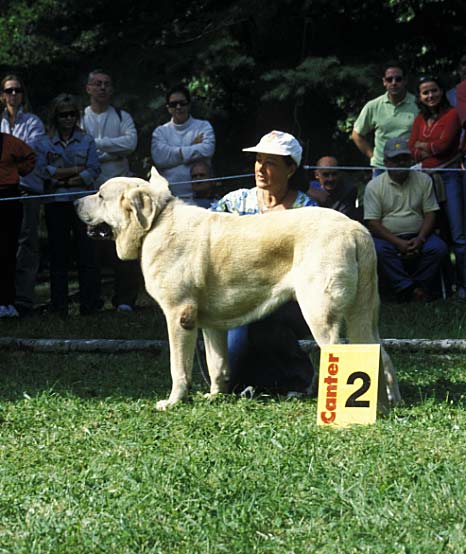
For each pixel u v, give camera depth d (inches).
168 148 676.7
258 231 388.8
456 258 674.8
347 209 658.8
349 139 928.3
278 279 386.9
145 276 404.8
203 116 880.9
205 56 846.5
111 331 582.6
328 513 262.7
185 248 396.5
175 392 400.2
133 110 849.5
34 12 924.6
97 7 889.5
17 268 674.2
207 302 398.6
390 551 237.3
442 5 882.8
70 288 861.8
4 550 247.3
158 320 618.5
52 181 646.5
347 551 239.6
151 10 895.1
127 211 402.9
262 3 848.9
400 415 364.2
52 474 304.2
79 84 898.1
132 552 243.3
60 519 264.2
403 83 686.5
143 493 280.4
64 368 491.2
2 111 685.3
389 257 655.1
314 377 425.4
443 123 660.1
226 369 415.8
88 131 676.1
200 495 275.9
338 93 855.7
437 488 275.6
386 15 895.7
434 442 321.7
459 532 245.1
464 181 656.4
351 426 345.1
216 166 930.1
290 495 276.2
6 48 936.3
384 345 523.5
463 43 900.0
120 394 426.9
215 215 399.9
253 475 293.4
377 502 267.3
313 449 315.0
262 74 860.0
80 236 656.4
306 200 419.8
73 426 365.7
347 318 381.1
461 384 434.9
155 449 325.7
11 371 487.2
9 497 283.7
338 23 894.4
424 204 659.4
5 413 388.2
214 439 336.2
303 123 893.8
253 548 243.6
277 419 364.8
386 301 665.6
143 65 870.4
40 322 610.5
